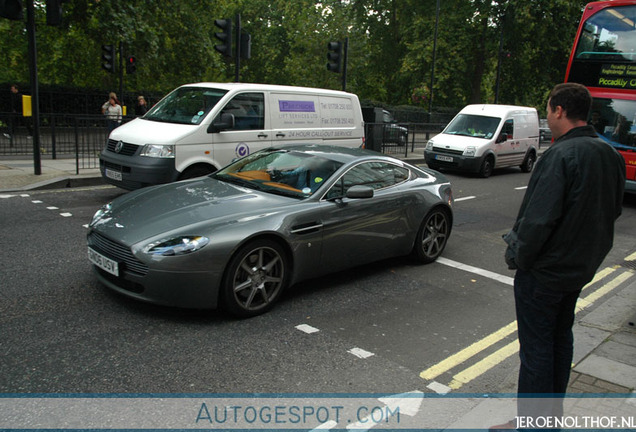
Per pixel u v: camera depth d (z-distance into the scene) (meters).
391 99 43.28
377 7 39.50
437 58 33.22
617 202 2.75
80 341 3.85
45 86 19.78
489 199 11.48
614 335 4.39
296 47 31.02
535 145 17.03
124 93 21.95
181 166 8.12
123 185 8.27
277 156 5.83
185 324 4.25
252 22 44.19
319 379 3.55
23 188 9.16
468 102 38.66
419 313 4.86
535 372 2.77
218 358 3.74
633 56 10.59
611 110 10.92
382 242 5.69
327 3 32.53
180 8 24.06
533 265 2.71
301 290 5.26
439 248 6.54
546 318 2.75
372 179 5.70
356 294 5.24
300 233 4.78
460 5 34.22
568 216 2.60
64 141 12.84
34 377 3.35
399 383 3.58
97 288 4.86
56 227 6.91
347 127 10.63
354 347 4.07
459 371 3.80
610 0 10.77
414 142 19.09
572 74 11.33
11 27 22.14
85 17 19.66
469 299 5.31
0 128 12.62
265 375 3.56
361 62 32.53
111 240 4.36
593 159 2.59
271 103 9.27
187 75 27.56
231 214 4.55
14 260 5.51
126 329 4.09
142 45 21.52
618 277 6.41
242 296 4.46
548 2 29.66
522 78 35.47
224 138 8.58
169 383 3.38
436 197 6.28
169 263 4.07
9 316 4.18
